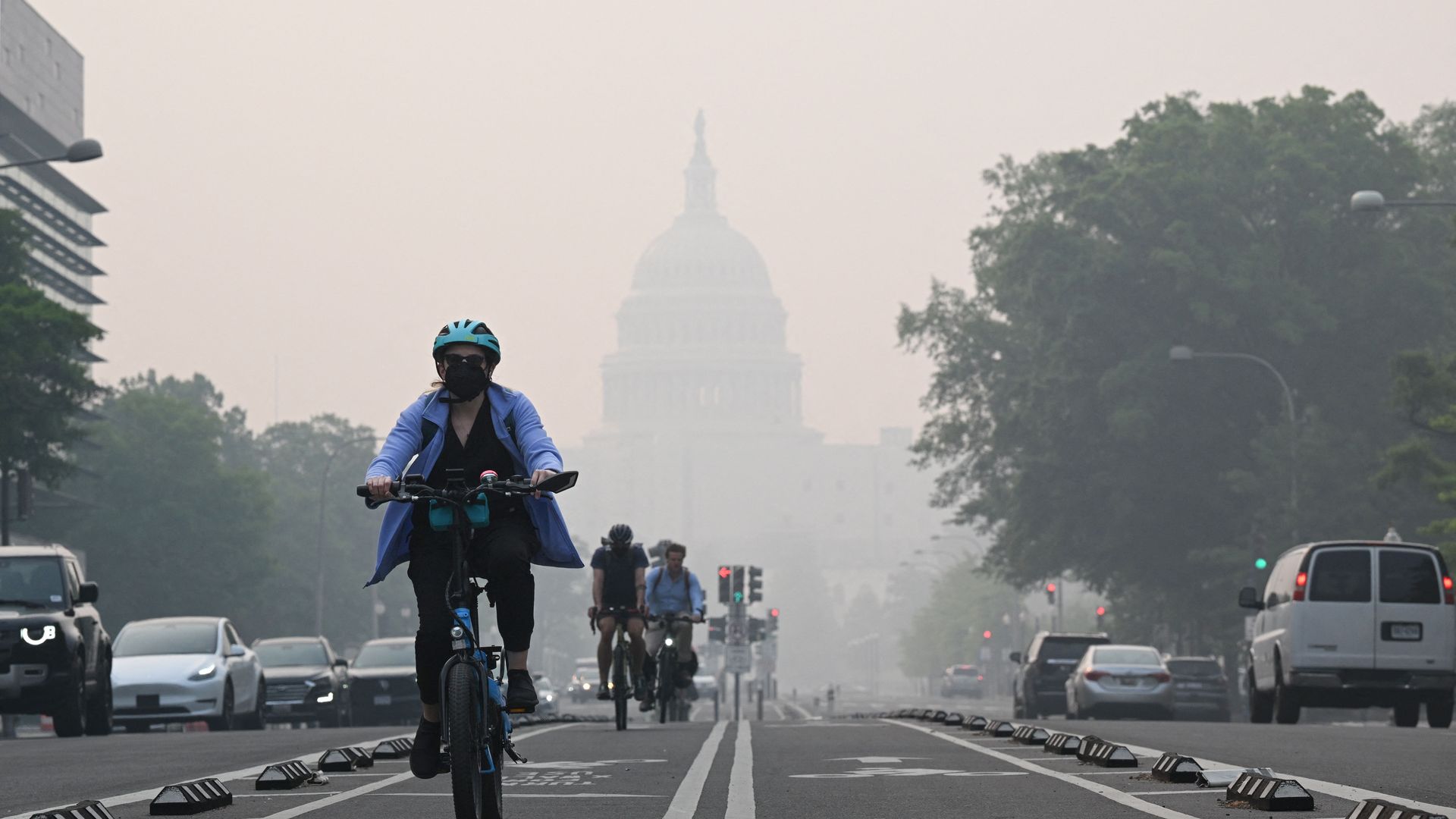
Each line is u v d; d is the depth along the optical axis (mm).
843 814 29000
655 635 70562
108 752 50812
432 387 24359
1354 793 32031
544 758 43156
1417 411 145625
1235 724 72938
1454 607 80875
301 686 111438
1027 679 134125
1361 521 176750
